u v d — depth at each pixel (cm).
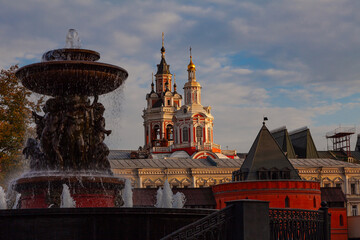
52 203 2169
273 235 1914
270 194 6406
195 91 13188
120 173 8519
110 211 1856
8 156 4478
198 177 8812
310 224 2041
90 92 2348
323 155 12850
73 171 2252
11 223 1828
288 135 10912
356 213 9144
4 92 4609
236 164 9294
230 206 1827
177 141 12988
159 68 14988
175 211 1927
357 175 9231
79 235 1834
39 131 2355
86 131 2319
